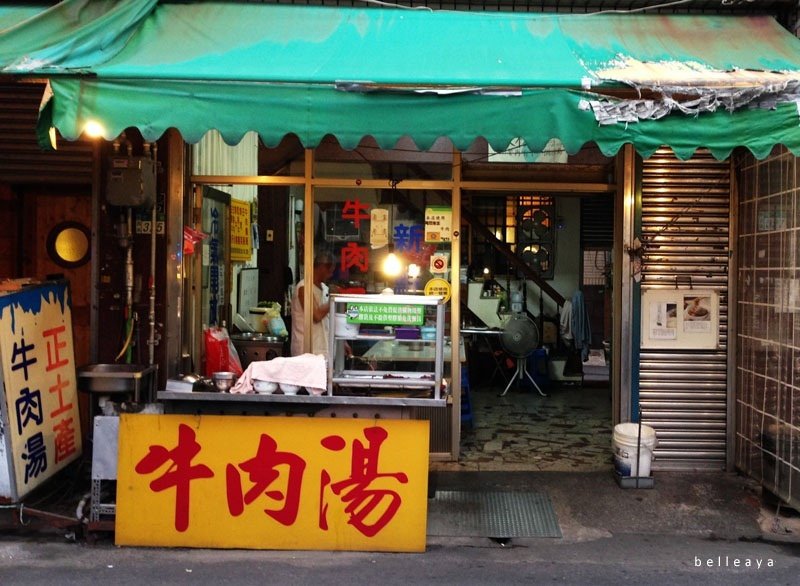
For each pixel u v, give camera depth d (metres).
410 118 4.64
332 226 6.58
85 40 5.10
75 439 5.97
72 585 4.32
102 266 6.35
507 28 5.87
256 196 8.13
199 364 6.77
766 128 4.61
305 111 4.62
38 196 6.71
